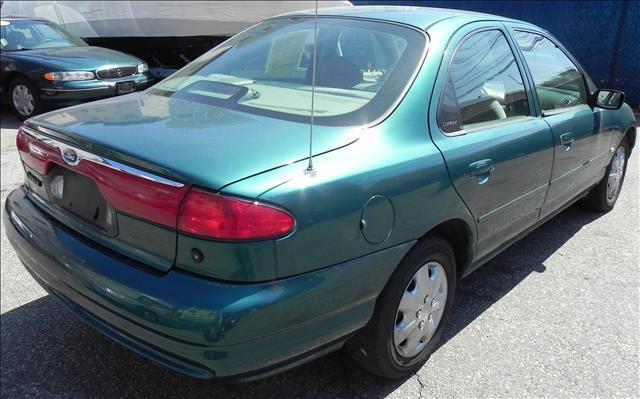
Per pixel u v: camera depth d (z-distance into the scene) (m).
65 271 2.14
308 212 1.86
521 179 2.95
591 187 4.29
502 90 2.98
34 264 2.34
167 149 1.95
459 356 2.75
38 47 8.34
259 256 1.78
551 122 3.27
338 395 2.48
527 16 10.20
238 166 1.84
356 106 2.32
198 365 1.83
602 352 2.82
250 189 1.78
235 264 1.77
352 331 2.13
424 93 2.42
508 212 2.92
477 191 2.57
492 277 3.59
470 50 2.78
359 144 2.12
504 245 3.15
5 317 3.02
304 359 2.01
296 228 1.83
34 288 3.33
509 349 2.82
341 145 2.08
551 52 3.63
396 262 2.21
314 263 1.90
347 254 2.00
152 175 1.88
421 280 2.42
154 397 2.45
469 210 2.55
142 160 1.90
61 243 2.21
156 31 9.33
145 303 1.86
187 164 1.85
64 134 2.21
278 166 1.89
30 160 2.46
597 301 3.31
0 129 7.67
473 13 3.15
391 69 2.48
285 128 2.15
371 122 2.24
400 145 2.24
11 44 8.18
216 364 1.79
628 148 4.82
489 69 2.90
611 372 2.67
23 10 9.80
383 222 2.10
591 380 2.61
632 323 3.08
